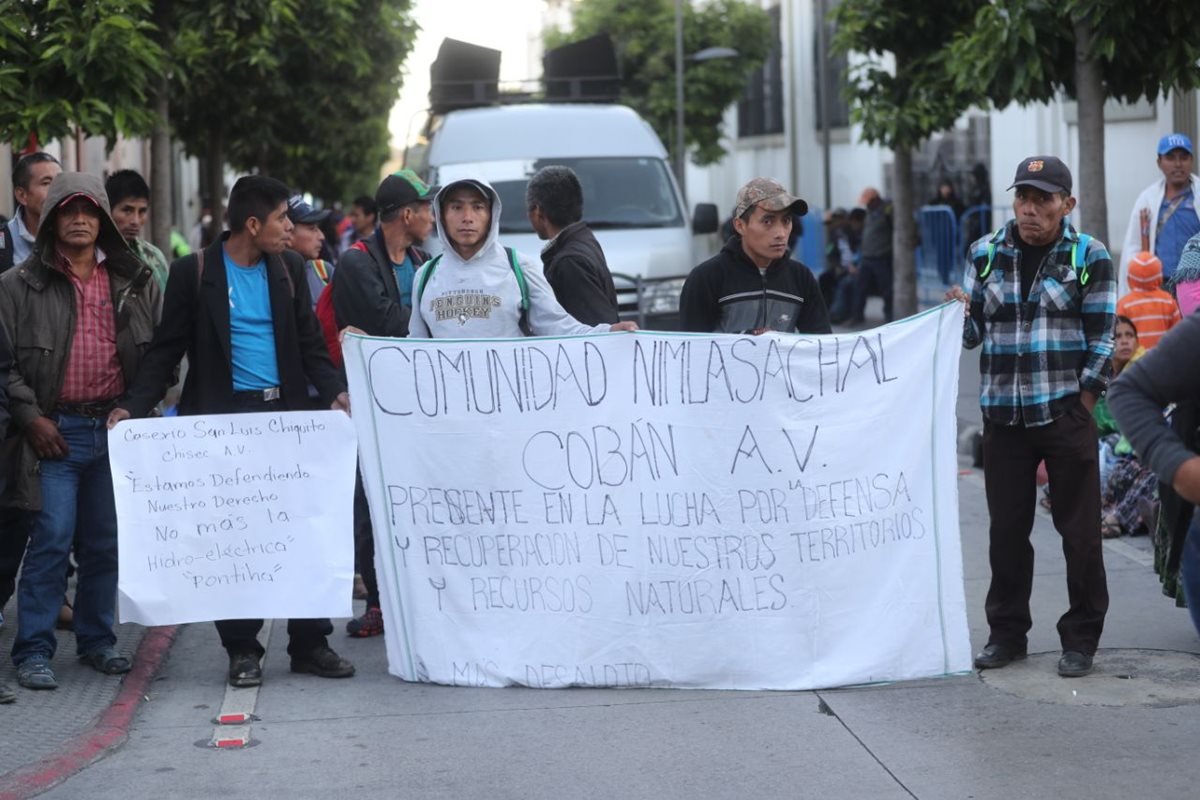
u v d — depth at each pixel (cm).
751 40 3197
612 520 609
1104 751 522
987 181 2430
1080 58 1038
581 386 610
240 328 629
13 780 507
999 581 632
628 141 1445
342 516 623
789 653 604
